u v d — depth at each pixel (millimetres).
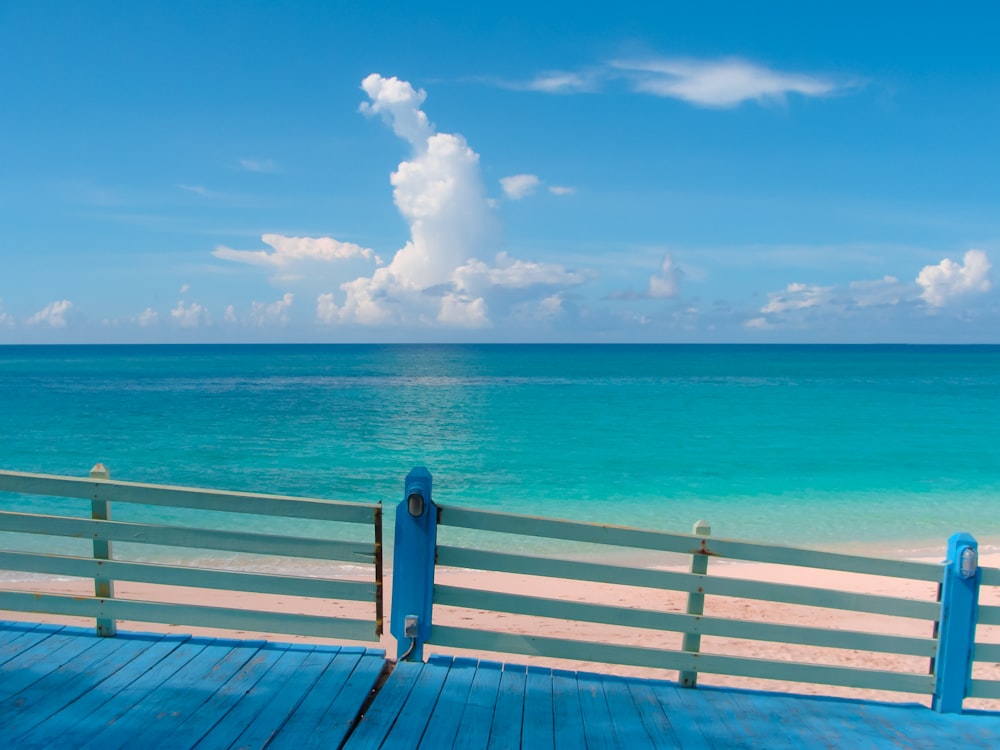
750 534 15273
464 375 92188
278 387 66000
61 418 36844
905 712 4496
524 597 4598
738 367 118500
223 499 4566
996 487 20312
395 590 4590
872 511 17391
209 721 3854
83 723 3795
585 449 26984
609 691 4496
